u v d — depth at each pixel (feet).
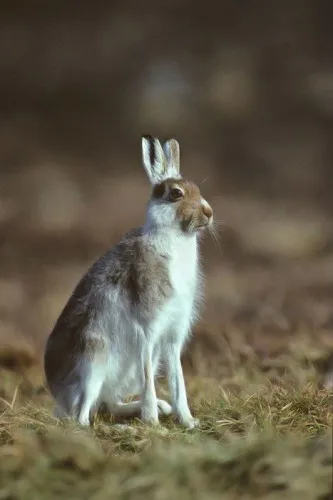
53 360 28.68
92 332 27.86
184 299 28.07
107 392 28.43
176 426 27.45
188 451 22.43
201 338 39.99
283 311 46.52
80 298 28.32
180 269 27.91
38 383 34.83
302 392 27.96
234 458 21.99
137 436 25.55
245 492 21.17
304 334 40.32
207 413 27.99
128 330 27.78
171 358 28.32
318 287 52.60
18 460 23.02
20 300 52.47
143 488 21.29
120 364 28.09
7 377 35.91
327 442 22.06
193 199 27.91
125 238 28.43
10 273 59.11
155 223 27.91
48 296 52.65
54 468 22.71
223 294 51.47
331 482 21.03
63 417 27.61
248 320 45.14
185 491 21.06
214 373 34.99
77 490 21.56
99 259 28.63
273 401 27.55
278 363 34.45
